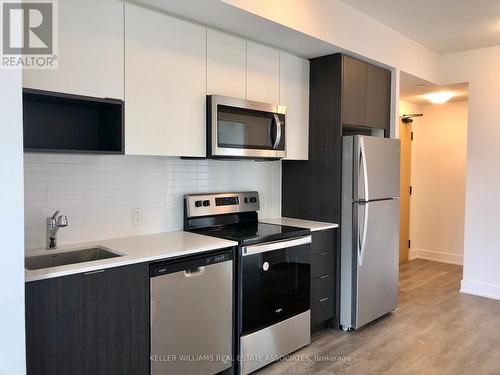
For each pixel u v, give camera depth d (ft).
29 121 6.79
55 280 5.65
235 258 8.18
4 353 4.82
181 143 7.98
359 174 10.26
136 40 7.21
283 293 9.03
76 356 5.90
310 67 11.05
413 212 19.13
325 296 10.46
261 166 11.31
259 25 8.39
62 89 6.30
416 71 13.04
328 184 10.82
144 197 8.74
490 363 8.98
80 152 6.41
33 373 5.47
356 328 10.47
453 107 18.02
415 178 19.16
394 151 11.55
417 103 18.39
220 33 8.64
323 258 10.34
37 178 7.16
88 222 7.87
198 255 7.43
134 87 7.21
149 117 7.45
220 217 9.96
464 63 13.99
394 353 9.43
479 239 13.85
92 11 6.62
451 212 18.29
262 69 9.61
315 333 10.57
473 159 13.93
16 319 4.89
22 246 4.91
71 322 5.83
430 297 13.60
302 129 10.89
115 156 8.24
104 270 6.16
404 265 17.99
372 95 11.57
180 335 7.19
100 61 6.74
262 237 8.53
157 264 6.84
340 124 10.49
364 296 10.62
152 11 7.44
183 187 9.45
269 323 8.71
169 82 7.74
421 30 11.90
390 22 11.25
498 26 11.51
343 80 10.51
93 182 7.91
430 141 18.74
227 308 7.97
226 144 8.48
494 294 13.48
